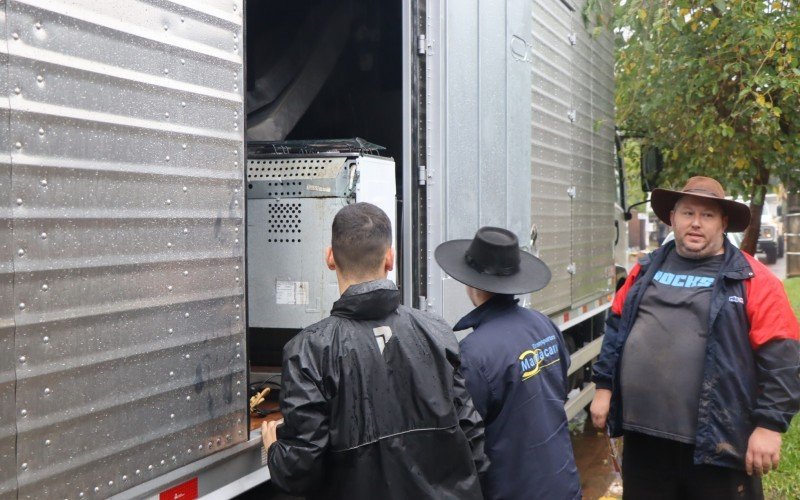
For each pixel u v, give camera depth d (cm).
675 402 281
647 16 526
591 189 566
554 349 253
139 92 170
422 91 313
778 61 489
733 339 273
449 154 328
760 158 552
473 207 349
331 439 177
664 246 313
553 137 474
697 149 567
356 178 270
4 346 140
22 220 143
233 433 200
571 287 512
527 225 413
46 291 148
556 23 481
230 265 199
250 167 280
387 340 185
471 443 198
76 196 154
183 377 183
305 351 179
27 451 144
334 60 373
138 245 169
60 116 151
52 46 150
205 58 191
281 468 175
